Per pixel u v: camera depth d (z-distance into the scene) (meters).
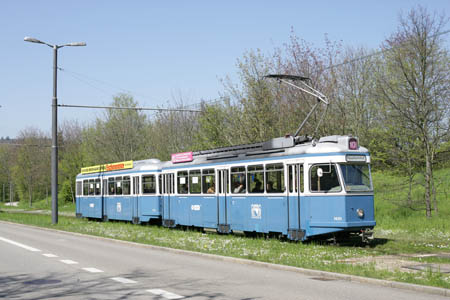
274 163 18.88
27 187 89.00
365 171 17.56
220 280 10.89
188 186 24.09
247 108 31.61
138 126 53.81
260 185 19.52
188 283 10.55
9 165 100.19
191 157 24.02
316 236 17.52
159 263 13.80
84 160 62.91
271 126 31.38
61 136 80.69
